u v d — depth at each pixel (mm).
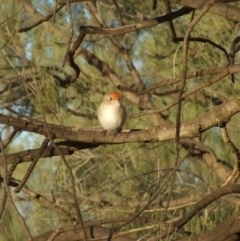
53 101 11023
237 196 11352
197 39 8570
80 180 11867
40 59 11562
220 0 7008
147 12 12781
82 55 12562
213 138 12367
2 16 11336
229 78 11164
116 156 11750
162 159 12016
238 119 11852
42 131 7535
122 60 13438
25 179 7480
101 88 12500
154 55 12500
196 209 7047
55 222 11195
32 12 11734
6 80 11531
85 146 7941
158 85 7418
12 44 11648
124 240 7977
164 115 12445
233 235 7453
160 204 11125
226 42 11180
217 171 11812
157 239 6590
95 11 12680
